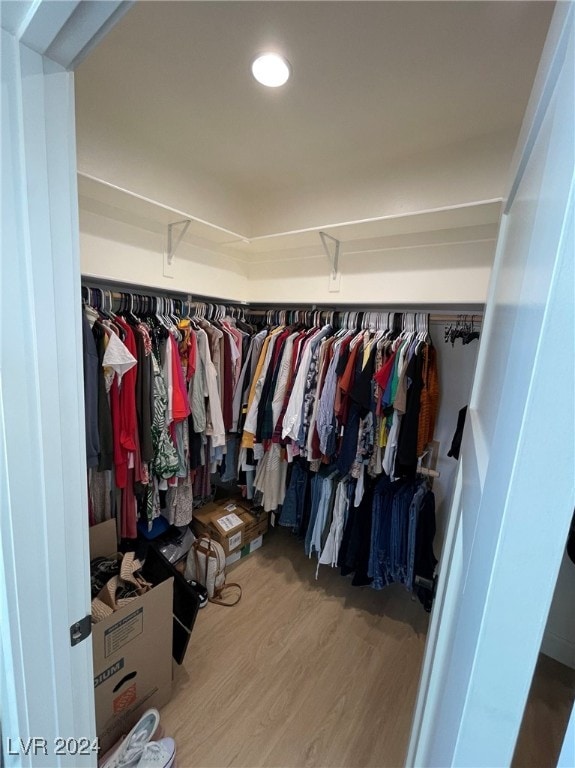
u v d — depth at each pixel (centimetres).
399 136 161
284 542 253
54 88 53
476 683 31
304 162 190
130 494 168
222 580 203
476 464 54
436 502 211
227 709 140
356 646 172
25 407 56
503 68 118
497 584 28
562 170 26
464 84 126
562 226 23
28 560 60
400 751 127
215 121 158
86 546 69
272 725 135
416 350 168
